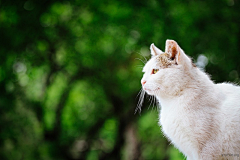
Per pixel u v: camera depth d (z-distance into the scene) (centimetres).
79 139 1361
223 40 1070
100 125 1332
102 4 1063
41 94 1252
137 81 1152
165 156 1212
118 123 1260
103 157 1298
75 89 1290
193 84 421
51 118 1322
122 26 1036
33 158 1218
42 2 1101
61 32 1124
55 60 1175
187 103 414
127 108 1212
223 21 1085
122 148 1239
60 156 1285
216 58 1080
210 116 405
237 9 1103
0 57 1125
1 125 1146
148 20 1017
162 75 426
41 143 1255
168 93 428
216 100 413
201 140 404
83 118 1366
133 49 1051
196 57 1049
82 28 1102
